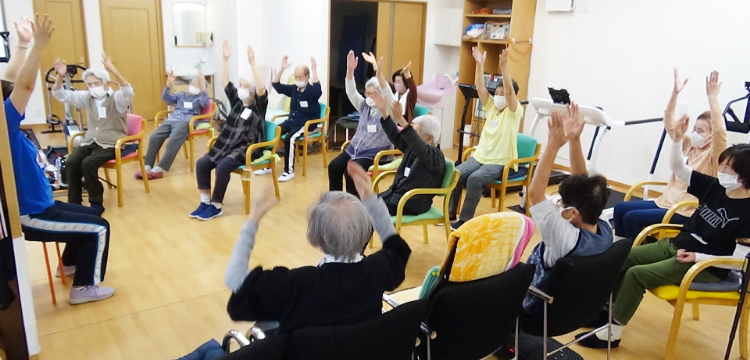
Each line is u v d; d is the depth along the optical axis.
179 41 8.27
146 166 5.38
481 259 1.80
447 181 3.33
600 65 5.51
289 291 1.56
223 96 8.02
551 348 2.53
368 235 1.67
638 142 5.29
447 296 1.71
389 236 1.83
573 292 2.01
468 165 4.29
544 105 4.55
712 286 2.38
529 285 1.94
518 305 1.95
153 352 2.49
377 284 1.66
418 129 3.39
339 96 7.03
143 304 2.90
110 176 5.26
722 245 2.46
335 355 1.48
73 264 3.17
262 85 4.41
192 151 5.55
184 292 3.05
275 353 1.39
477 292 1.75
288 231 4.01
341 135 7.19
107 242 2.87
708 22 4.63
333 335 1.45
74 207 2.87
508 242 1.85
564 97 4.37
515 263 1.94
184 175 5.41
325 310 1.57
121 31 7.88
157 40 8.19
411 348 1.68
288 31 6.93
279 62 7.23
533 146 4.24
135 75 8.16
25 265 2.15
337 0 6.46
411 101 4.96
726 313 2.99
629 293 2.45
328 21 6.36
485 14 6.38
